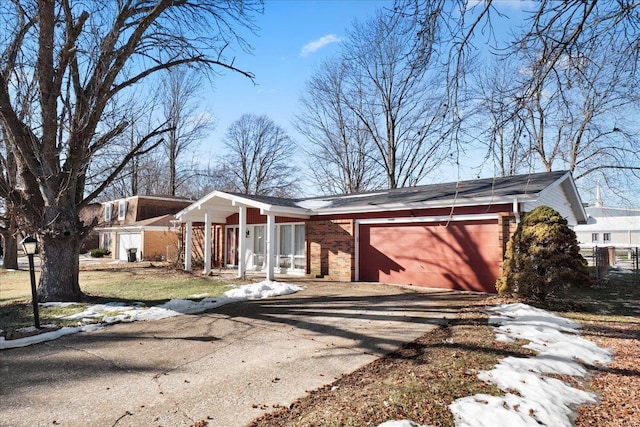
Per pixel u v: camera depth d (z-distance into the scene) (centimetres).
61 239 1020
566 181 1377
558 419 376
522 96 486
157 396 450
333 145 3306
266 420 386
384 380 469
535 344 604
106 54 970
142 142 1097
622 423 382
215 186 4888
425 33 480
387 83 2481
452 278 1218
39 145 1004
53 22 959
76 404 431
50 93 977
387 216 1378
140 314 866
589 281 900
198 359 583
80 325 773
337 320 810
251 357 588
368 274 1428
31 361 578
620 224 3591
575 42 449
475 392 425
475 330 687
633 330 709
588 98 730
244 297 1077
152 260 2852
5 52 917
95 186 1423
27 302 994
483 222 1165
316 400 427
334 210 1489
